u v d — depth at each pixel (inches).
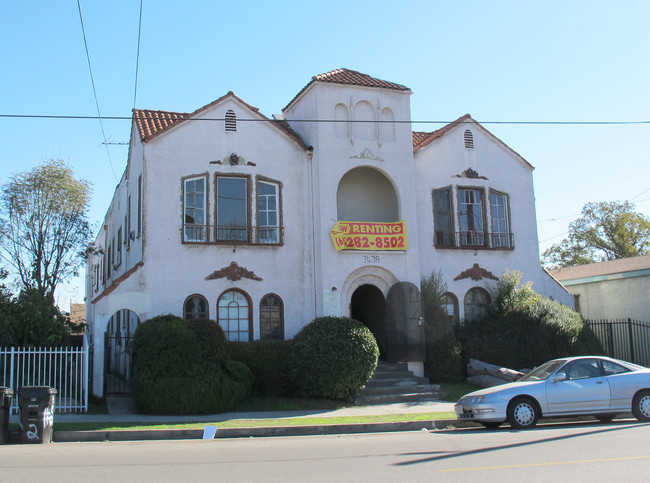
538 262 992.2
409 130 906.1
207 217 808.9
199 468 353.4
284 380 739.4
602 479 297.9
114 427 543.8
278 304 826.8
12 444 490.9
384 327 904.3
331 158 854.5
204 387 638.5
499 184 984.9
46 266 1098.1
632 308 1066.1
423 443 448.8
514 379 742.5
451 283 926.4
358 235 842.2
